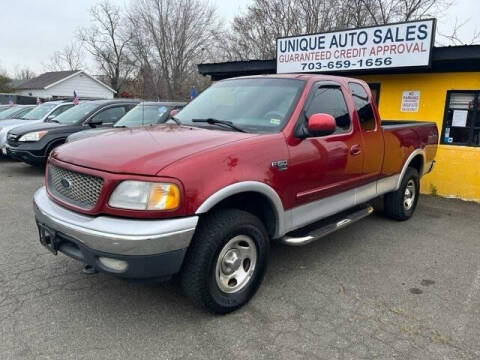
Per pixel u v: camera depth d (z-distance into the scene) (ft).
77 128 30.30
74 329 9.95
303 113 12.28
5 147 31.07
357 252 15.55
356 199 14.98
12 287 11.95
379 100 27.99
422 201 24.63
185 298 11.53
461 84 24.45
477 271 14.06
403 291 12.41
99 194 9.20
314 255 15.11
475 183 24.72
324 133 12.20
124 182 8.99
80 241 9.23
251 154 10.45
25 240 15.78
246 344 9.55
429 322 10.68
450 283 13.05
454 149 25.11
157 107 28.07
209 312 10.56
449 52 22.86
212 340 9.66
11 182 27.35
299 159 11.75
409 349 9.50
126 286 12.12
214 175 9.56
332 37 26.76
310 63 28.25
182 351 9.24
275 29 86.48
